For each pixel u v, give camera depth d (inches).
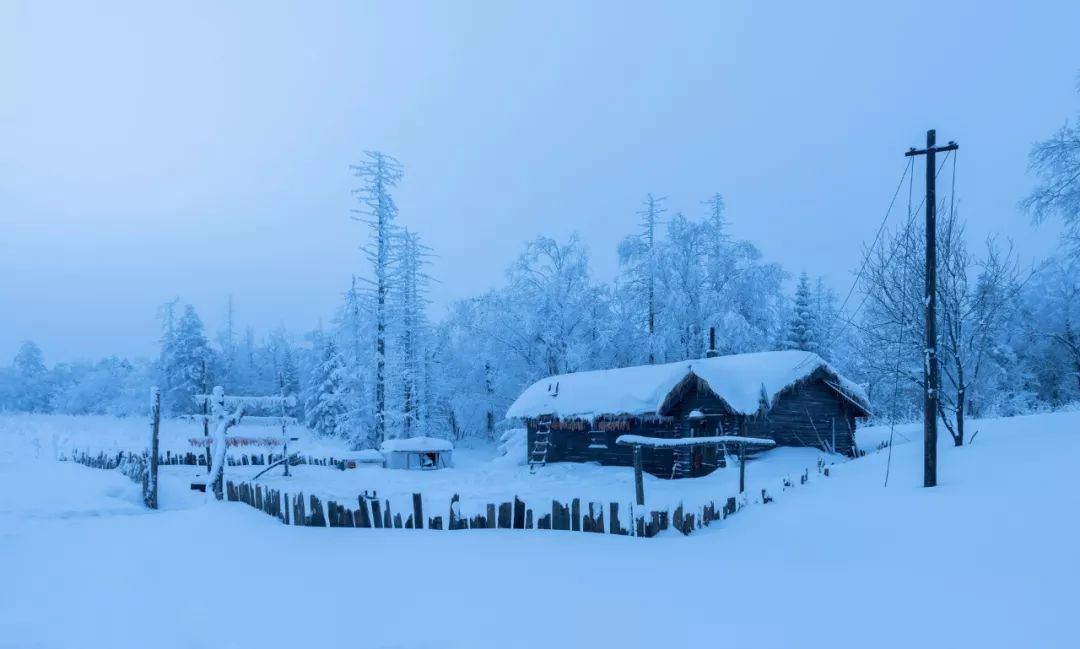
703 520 447.2
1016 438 619.5
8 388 3398.1
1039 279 1475.1
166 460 1054.4
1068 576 238.7
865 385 1158.3
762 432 895.7
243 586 289.3
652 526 387.5
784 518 442.6
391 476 994.7
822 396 961.5
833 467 700.0
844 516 421.4
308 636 225.8
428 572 308.3
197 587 288.4
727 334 1450.5
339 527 427.5
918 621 212.7
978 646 187.2
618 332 1605.6
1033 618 203.2
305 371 2854.3
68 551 352.8
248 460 1068.5
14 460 858.1
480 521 418.9
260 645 217.9
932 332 519.5
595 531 400.2
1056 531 299.4
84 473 747.4
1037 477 420.8
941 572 270.7
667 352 1558.8
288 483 860.6
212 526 414.3
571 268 1603.1
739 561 321.1
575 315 1592.0
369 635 225.6
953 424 868.0
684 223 1614.2
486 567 315.6
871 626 211.8
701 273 1550.2
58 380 3622.0
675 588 273.7
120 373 3193.9
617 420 982.4
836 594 252.1
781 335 1676.9
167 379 2393.0
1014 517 339.0
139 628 234.1
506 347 1624.0
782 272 1567.4
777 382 873.5
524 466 1126.4
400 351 1668.3
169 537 386.3
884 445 828.6
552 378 1189.7
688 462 878.4
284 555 347.9
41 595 274.7
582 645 210.5
